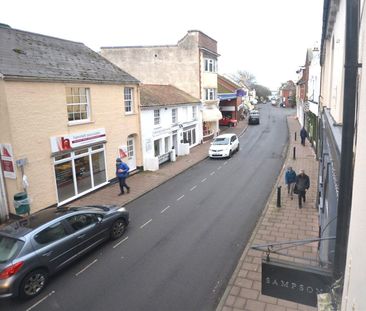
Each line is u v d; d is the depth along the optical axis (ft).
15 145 40.65
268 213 42.11
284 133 123.65
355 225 8.23
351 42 11.53
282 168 67.67
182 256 32.12
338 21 24.17
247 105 224.33
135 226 40.09
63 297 26.22
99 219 33.65
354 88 11.65
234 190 53.67
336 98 24.30
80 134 50.72
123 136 62.18
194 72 103.04
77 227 30.91
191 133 100.12
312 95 88.12
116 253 33.09
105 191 55.42
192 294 26.02
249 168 69.31
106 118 56.95
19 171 41.39
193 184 58.80
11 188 42.29
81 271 29.91
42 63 46.50
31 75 41.93
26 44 47.85
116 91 59.21
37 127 43.55
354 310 7.43
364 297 6.46
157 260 31.45
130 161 66.49
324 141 36.83
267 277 15.01
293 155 77.97
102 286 27.50
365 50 7.98
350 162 12.09
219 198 49.78
